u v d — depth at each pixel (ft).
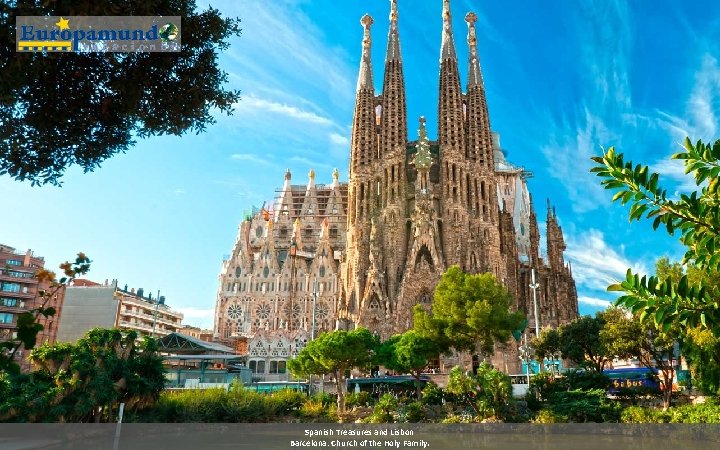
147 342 139.74
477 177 459.32
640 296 22.17
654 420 121.39
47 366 116.26
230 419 145.07
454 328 203.51
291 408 178.40
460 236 430.20
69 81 39.27
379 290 411.95
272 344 404.16
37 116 38.27
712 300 21.67
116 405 124.57
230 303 523.70
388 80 489.26
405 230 443.32
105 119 41.52
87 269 22.59
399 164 457.27
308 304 512.63
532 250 485.97
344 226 580.30
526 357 228.84
